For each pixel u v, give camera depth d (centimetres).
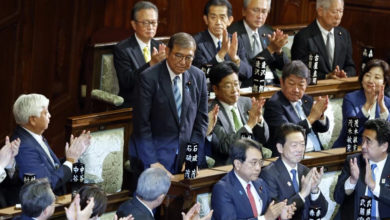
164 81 1966
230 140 2053
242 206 1800
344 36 2714
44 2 2852
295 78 2178
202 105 2023
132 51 2417
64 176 1892
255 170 1791
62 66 2950
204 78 2025
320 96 2414
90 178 2045
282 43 2503
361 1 3091
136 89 1972
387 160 1977
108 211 1836
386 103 2356
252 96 2280
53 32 2900
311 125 2205
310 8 3206
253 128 2112
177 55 1938
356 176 1933
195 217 1703
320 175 1889
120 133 2112
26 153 1872
